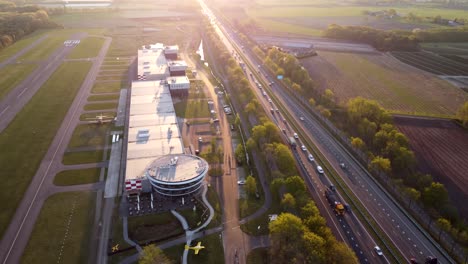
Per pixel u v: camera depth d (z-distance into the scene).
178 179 177.50
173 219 169.00
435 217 169.88
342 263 134.25
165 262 141.00
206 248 153.12
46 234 158.88
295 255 138.25
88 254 149.38
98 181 196.25
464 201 183.00
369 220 169.88
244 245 156.12
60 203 178.12
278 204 181.25
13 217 168.00
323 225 152.38
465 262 146.25
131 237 158.12
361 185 195.88
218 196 186.62
